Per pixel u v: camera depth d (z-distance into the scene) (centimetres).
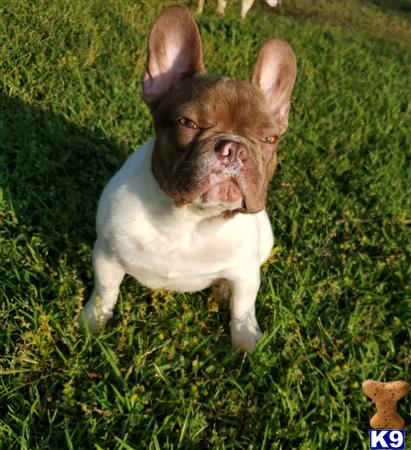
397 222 72
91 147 72
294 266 59
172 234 45
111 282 49
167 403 44
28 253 54
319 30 160
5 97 78
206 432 43
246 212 42
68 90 83
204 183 39
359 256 63
